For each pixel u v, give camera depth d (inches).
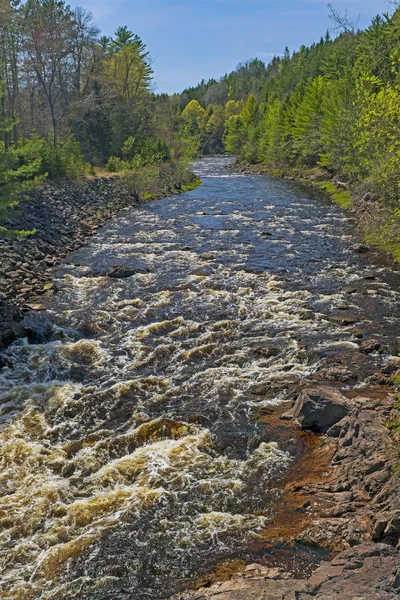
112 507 306.7
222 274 775.7
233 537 280.8
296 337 545.3
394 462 313.0
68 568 266.1
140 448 364.2
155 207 1398.9
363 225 1071.6
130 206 1401.3
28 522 296.7
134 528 290.2
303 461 344.8
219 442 369.4
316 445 361.1
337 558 249.4
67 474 339.3
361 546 253.9
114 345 536.1
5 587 255.8
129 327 582.2
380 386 436.8
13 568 267.3
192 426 390.0
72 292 701.9
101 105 2361.0
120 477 333.1
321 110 2242.9
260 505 304.8
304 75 3892.7
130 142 2272.4
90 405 423.8
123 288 716.7
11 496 317.1
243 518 294.4
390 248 869.2
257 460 347.9
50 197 1282.0
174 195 1643.7
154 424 394.0
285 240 983.6
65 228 1064.2
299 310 622.5
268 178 2255.2
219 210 1333.7
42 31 1952.5
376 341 517.7
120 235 1046.4
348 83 1761.8
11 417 406.0
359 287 705.0
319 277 753.6
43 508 306.8
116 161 2033.7
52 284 720.3
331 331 558.9
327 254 879.7
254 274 773.9
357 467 322.7
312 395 396.2
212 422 395.2
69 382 461.1
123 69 2827.3
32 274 757.3
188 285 725.9
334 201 1471.5
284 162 2600.9
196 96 6934.1
